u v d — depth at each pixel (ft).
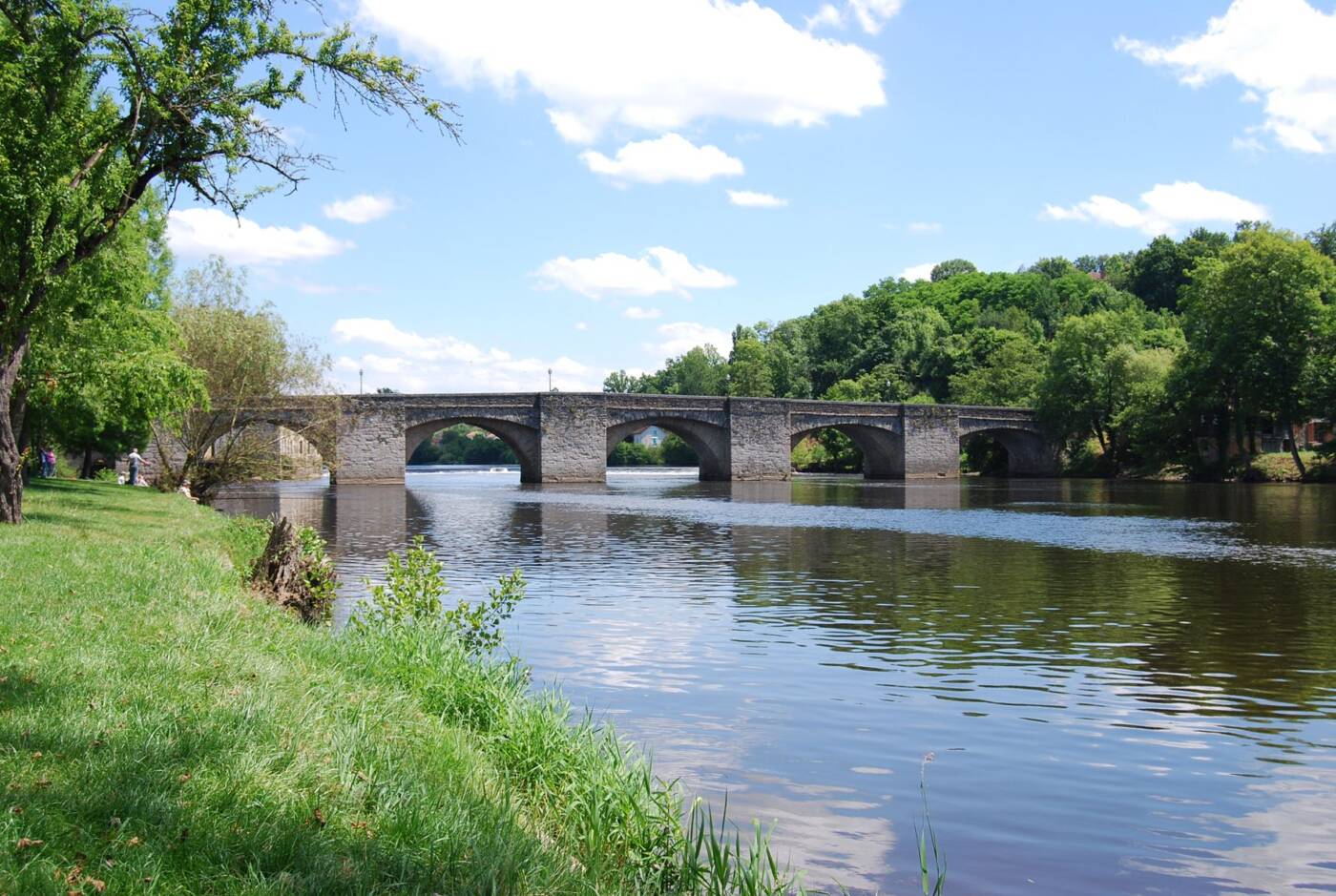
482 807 21.88
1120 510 170.30
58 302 65.26
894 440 330.54
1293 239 272.31
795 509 175.22
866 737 37.76
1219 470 279.69
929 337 469.98
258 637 35.22
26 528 61.26
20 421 79.71
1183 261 497.87
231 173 64.85
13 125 60.64
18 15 61.72
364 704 27.94
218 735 22.12
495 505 181.37
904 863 26.43
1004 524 140.67
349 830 18.92
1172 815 30.32
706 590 75.97
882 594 74.59
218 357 137.49
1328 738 38.40
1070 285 555.28
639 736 37.40
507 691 33.47
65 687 24.43
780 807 30.25
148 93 62.59
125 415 93.56
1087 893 24.95
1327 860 27.22
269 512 157.07
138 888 15.23
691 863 22.03
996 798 31.50
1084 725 39.83
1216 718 41.09
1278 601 71.10
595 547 108.58
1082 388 332.19
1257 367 259.39
